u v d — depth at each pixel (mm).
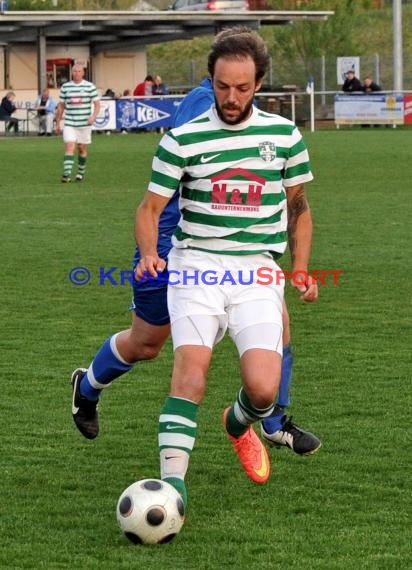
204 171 13531
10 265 33000
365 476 15141
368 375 20594
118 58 121562
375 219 42688
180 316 13578
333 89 125312
